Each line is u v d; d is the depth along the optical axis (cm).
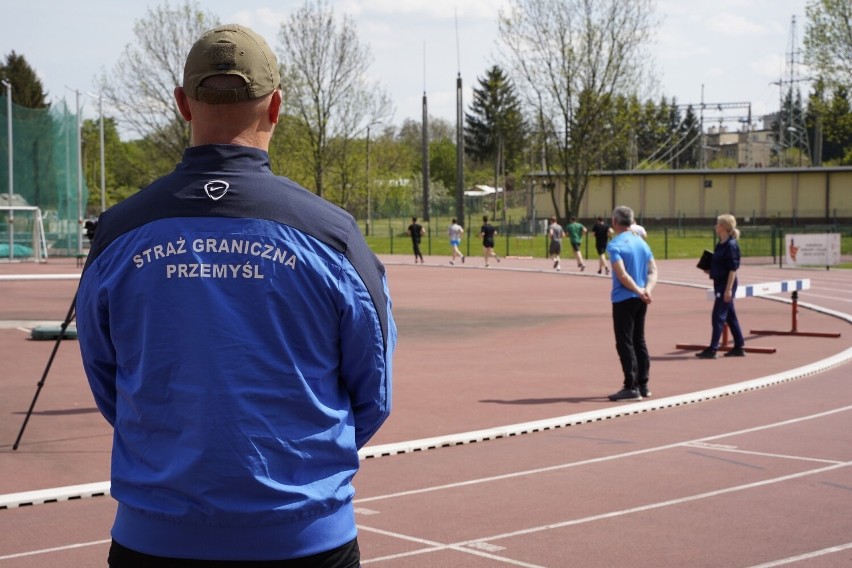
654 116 6462
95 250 245
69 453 862
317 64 5731
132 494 235
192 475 226
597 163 6494
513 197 10725
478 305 2431
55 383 1265
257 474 227
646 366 1138
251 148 245
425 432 941
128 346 238
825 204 6856
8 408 1080
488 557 579
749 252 4428
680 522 650
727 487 742
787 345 1644
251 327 230
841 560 573
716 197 7062
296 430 232
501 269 3981
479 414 1038
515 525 643
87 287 244
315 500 231
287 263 233
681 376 1312
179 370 230
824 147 12138
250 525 227
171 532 229
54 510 691
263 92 245
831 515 666
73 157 4916
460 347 1648
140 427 236
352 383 247
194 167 243
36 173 4819
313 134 5828
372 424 254
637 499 708
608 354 1556
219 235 234
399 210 9950
